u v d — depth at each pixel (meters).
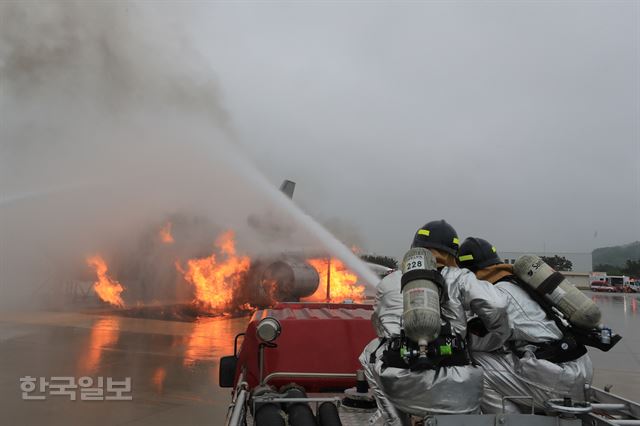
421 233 2.51
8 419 5.39
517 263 2.67
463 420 2.09
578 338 2.51
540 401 2.40
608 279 57.53
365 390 3.17
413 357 2.10
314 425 2.52
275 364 3.53
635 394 6.82
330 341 3.59
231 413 2.33
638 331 14.17
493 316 2.20
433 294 2.08
